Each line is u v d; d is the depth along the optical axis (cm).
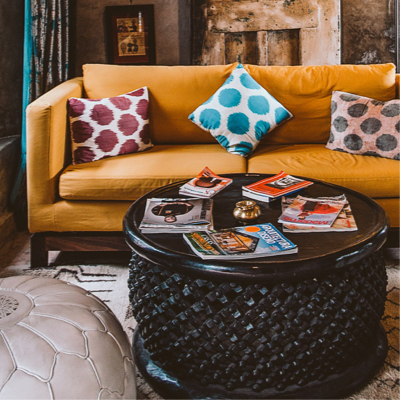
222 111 237
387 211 205
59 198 214
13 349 87
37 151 204
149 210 144
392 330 156
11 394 81
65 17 292
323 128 251
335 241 124
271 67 258
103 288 193
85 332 99
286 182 169
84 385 89
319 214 137
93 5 326
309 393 123
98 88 254
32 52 266
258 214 142
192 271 114
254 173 190
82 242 214
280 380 121
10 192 269
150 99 254
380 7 317
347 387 126
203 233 126
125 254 230
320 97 250
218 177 179
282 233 131
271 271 109
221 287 115
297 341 117
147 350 141
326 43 317
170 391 129
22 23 293
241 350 117
